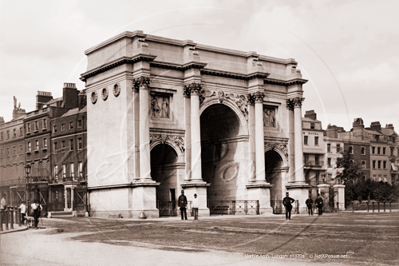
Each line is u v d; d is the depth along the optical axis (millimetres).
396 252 15883
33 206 29938
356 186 59000
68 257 15312
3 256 16109
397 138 64812
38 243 19438
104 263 14375
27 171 33938
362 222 30031
